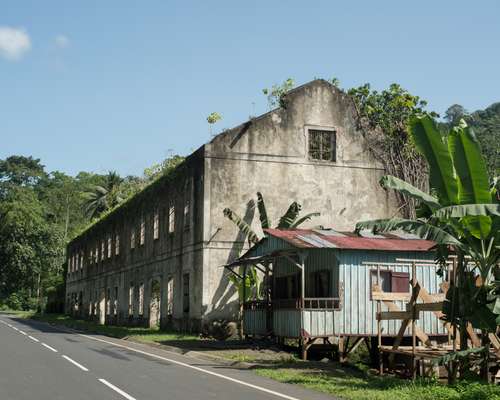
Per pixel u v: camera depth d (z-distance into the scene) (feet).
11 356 62.08
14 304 274.36
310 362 62.13
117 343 84.84
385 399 38.68
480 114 228.22
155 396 37.99
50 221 294.25
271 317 74.59
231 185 97.81
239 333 88.48
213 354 66.90
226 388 42.24
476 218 45.19
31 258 254.47
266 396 39.24
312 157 102.58
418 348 56.34
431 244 72.23
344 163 103.30
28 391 39.68
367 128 107.55
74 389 40.55
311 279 73.36
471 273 46.91
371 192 103.81
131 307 135.54
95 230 179.22
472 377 48.98
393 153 107.04
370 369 62.39
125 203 144.87
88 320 177.17
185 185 105.09
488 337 47.83
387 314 55.57
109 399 36.83
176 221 108.58
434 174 46.96
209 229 96.07
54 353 65.72
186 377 47.55
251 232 92.63
